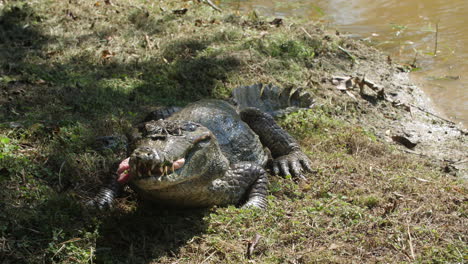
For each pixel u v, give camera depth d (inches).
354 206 198.4
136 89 310.7
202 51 368.8
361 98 335.0
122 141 242.4
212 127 228.7
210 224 184.7
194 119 228.8
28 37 366.3
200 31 403.9
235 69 346.3
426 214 194.9
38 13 401.4
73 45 358.9
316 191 215.5
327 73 362.6
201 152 178.1
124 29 393.4
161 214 195.0
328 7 531.2
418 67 385.4
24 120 251.0
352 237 177.9
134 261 166.4
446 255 167.5
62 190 206.1
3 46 348.8
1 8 402.3
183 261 167.0
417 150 278.2
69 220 181.3
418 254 169.0
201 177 183.8
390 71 377.4
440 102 334.0
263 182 215.8
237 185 208.1
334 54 393.7
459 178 240.8
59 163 218.1
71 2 430.3
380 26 469.7
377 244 174.4
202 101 257.1
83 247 170.2
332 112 312.7
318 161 247.0
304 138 276.2
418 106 329.4
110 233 182.4
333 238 179.0
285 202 205.9
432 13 498.0
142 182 158.1
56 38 366.3
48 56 339.0
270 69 353.1
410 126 305.1
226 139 228.4
